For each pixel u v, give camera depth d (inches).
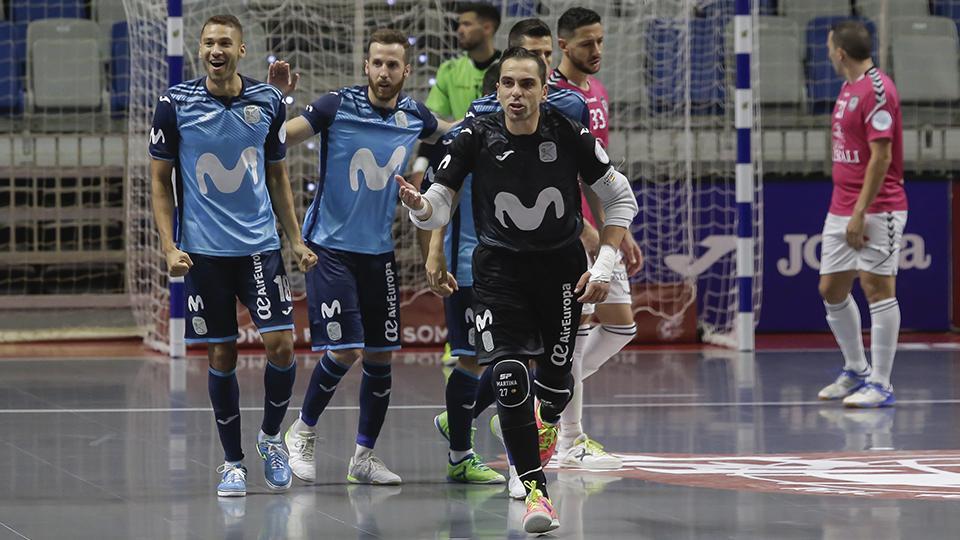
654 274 1662.2
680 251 1674.5
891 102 1122.0
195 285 748.6
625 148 1720.0
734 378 1302.9
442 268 708.7
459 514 699.4
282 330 753.0
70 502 722.8
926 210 1722.4
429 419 1037.2
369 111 792.3
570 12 848.9
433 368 1379.2
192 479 792.9
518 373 659.4
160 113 744.3
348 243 785.6
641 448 917.8
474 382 786.8
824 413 1081.4
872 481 789.2
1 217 1707.7
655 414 1073.5
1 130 1707.7
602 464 837.2
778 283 1713.8
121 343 1620.3
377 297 791.7
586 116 815.1
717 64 1724.9
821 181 1717.5
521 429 658.2
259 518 685.9
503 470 831.7
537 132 663.1
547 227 663.1
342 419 1031.6
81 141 1716.3
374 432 793.6
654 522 676.7
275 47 1689.2
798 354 1508.4
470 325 782.5
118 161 1721.2
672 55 1728.6
